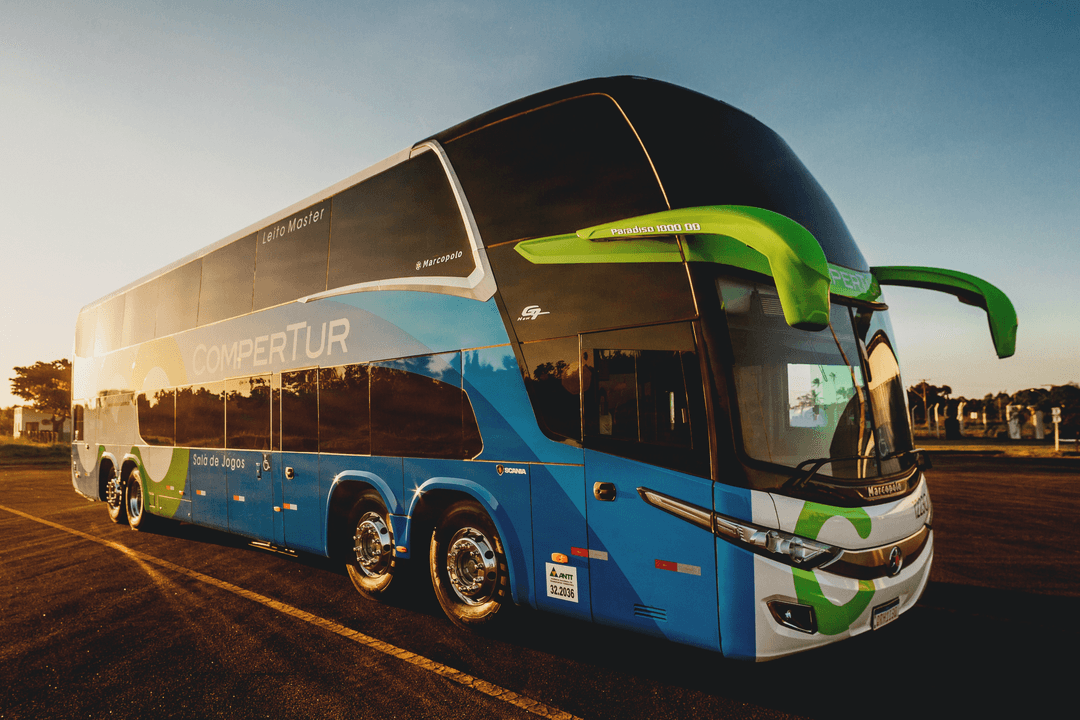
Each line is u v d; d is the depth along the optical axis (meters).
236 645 4.73
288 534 6.52
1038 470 19.59
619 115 4.18
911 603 4.01
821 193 4.79
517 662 4.36
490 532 4.77
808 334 3.96
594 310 4.07
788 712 3.56
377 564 5.71
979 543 8.28
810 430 3.81
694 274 3.64
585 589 4.03
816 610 3.43
